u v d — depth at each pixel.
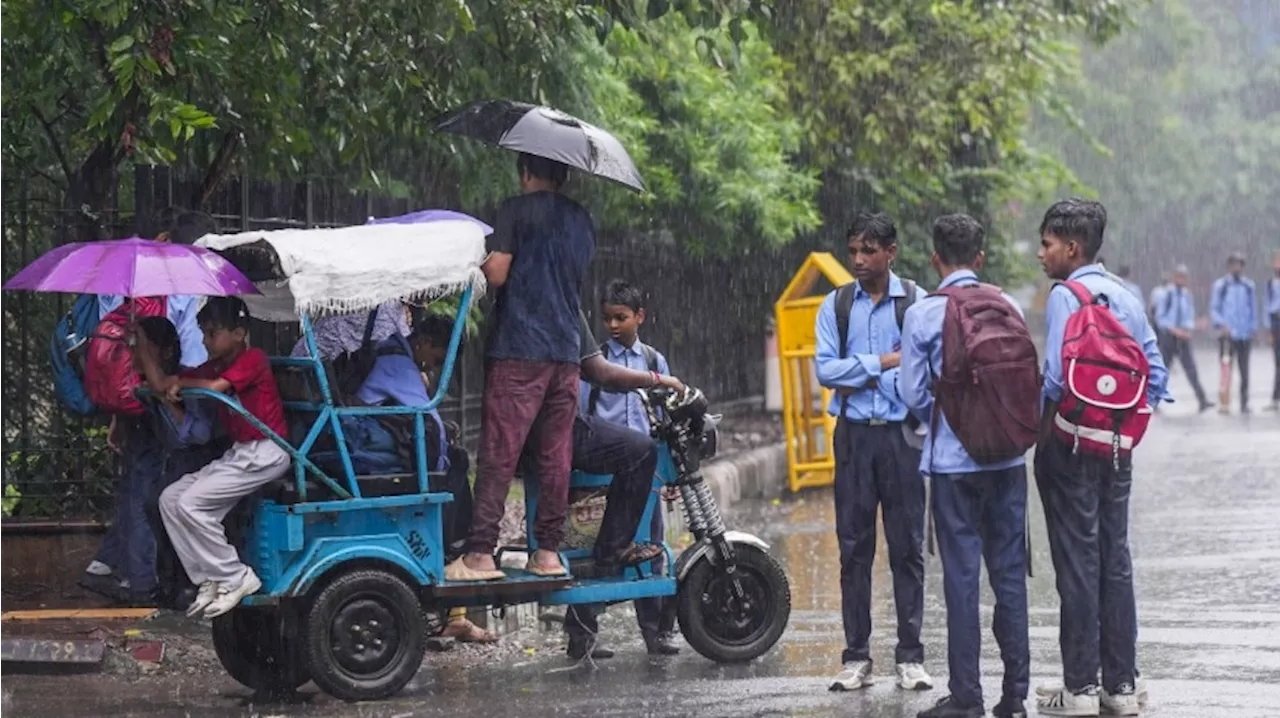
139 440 11.23
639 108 19.34
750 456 21.03
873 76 24.27
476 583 9.77
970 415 8.62
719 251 22.67
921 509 9.76
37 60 12.41
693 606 10.55
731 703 9.46
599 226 20.06
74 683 10.12
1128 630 9.12
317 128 14.16
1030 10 24.67
